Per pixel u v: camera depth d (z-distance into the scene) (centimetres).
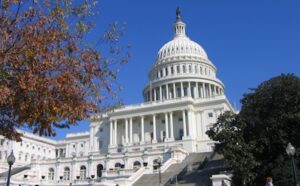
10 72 1745
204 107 11769
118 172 7031
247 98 5403
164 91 14425
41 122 1889
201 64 15312
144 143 11600
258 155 4888
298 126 4781
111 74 2047
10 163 3111
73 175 8850
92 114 2119
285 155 4594
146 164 8212
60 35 1848
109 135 12706
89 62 1938
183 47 15700
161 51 16225
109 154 8712
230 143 4656
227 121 5000
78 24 1952
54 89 1800
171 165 7219
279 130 4772
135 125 12531
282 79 5150
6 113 1906
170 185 5091
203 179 5050
